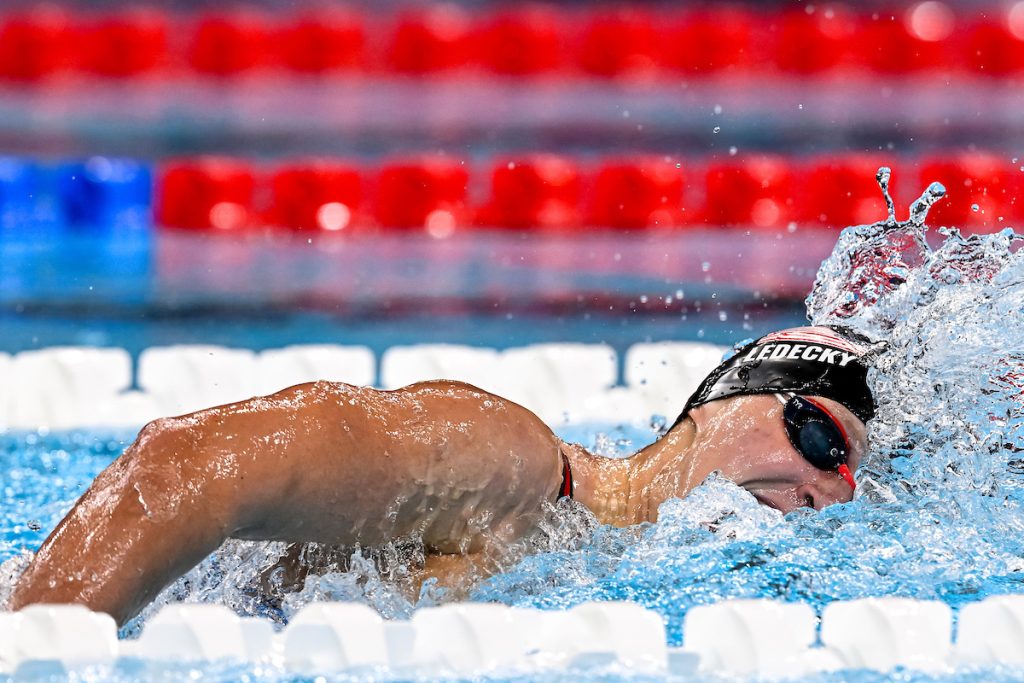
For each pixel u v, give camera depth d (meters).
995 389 7.67
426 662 5.04
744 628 5.13
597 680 4.98
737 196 24.73
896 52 27.94
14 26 27.42
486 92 28.22
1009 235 8.79
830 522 6.91
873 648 5.23
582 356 14.05
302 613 5.00
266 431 5.30
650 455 7.00
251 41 27.97
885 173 9.66
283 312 18.81
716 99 28.16
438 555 6.18
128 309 18.69
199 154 27.55
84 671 4.71
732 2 30.56
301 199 24.89
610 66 28.20
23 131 27.30
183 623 5.00
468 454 5.98
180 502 4.98
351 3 30.64
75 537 4.92
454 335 17.67
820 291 9.66
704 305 19.41
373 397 5.85
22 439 12.02
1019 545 7.05
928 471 7.44
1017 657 5.30
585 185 25.06
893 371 7.39
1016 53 27.80
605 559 6.54
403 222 24.83
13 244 23.66
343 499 5.52
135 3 29.73
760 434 6.82
